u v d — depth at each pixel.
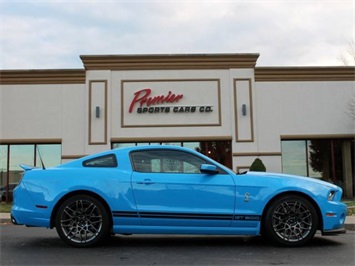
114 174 6.57
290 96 18.64
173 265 5.39
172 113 18.39
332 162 18.61
